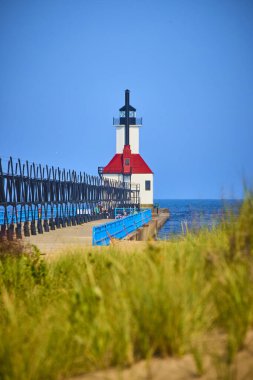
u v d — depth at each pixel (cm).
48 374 895
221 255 1182
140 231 8600
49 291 1742
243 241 1180
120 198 15788
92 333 926
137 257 1702
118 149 19725
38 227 7325
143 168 19425
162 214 18512
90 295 1134
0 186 5888
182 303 960
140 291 1010
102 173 19250
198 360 786
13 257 2517
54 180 8475
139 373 825
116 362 898
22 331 1055
